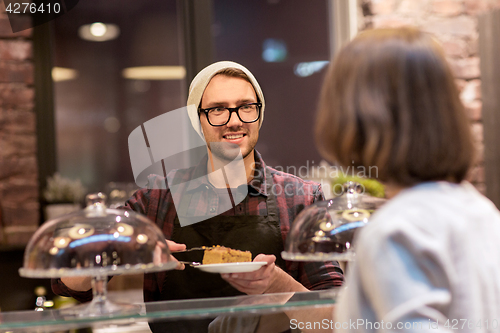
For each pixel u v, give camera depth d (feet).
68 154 10.68
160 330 3.49
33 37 9.20
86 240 2.63
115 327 3.24
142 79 11.07
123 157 11.00
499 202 8.38
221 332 3.34
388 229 1.89
